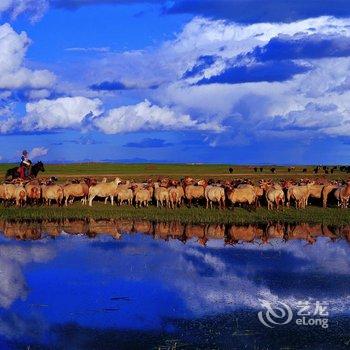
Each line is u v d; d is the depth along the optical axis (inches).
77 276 789.9
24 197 1492.4
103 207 1481.3
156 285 739.4
